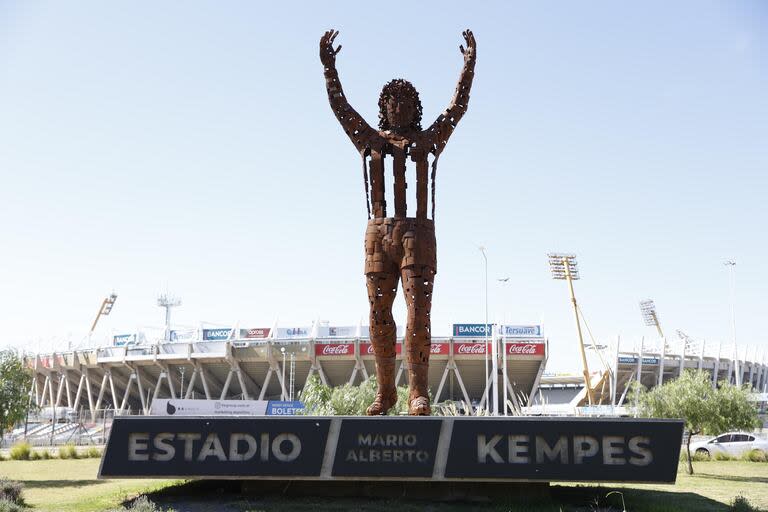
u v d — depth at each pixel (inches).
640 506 658.8
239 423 657.0
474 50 756.6
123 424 666.2
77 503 702.5
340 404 1453.0
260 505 628.7
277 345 3176.7
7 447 2127.2
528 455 626.8
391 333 715.4
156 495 703.1
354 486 676.7
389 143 727.1
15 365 1304.1
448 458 631.2
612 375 3363.7
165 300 4628.4
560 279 3476.9
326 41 738.2
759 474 1133.1
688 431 1204.5
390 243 705.6
